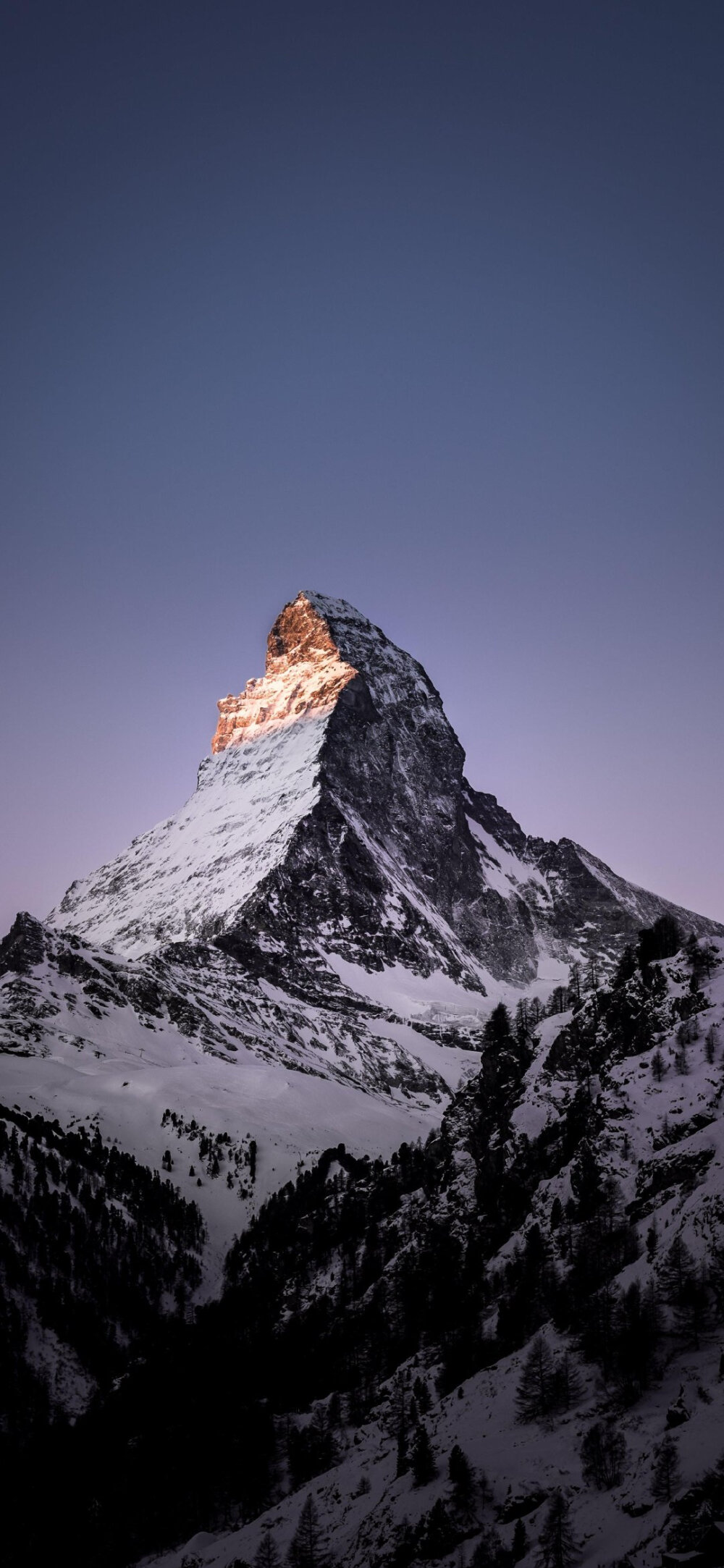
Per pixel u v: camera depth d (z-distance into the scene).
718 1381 152.62
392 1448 177.62
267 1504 188.88
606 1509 138.75
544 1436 159.25
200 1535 185.75
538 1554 135.62
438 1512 148.38
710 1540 120.62
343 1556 154.25
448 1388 189.00
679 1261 171.38
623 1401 159.00
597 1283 185.50
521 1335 189.12
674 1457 139.75
